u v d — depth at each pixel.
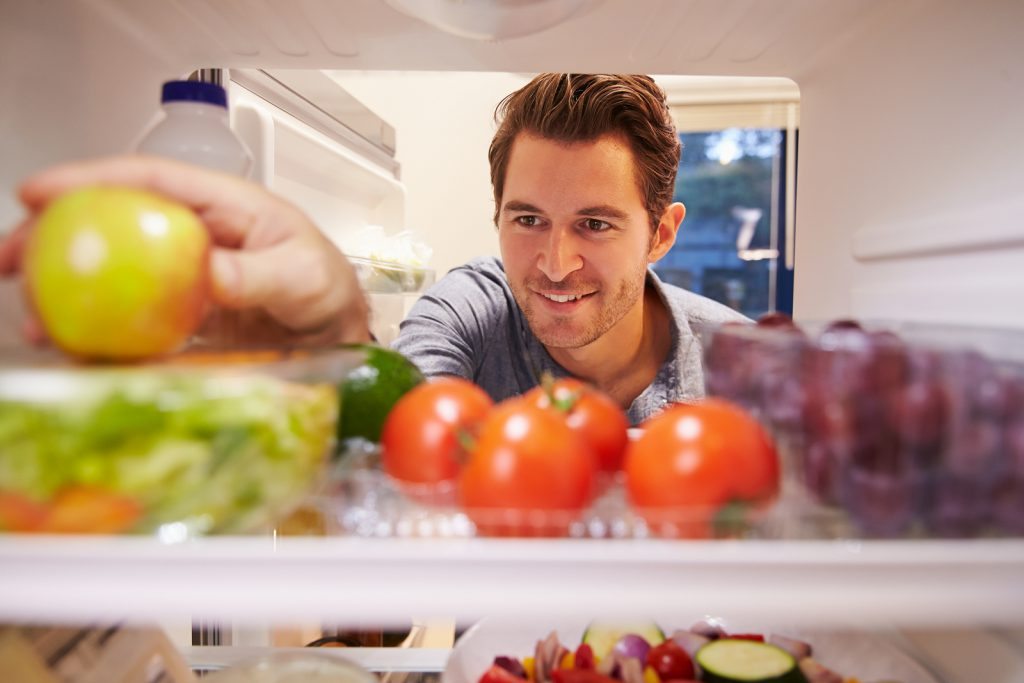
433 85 2.01
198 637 0.93
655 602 0.31
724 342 0.48
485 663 0.57
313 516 0.47
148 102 0.66
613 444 0.45
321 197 1.24
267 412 0.35
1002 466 0.36
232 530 0.36
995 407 0.36
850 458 0.38
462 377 1.12
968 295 0.52
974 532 0.37
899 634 0.58
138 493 0.33
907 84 0.61
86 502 0.32
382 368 0.49
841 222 0.73
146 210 0.34
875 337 0.40
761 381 0.43
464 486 0.38
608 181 1.01
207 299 0.38
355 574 0.31
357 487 0.43
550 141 1.00
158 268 0.33
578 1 0.61
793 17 0.64
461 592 0.31
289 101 1.05
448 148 2.04
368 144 1.42
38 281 0.33
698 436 0.38
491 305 1.25
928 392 0.36
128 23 0.61
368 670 0.57
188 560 0.31
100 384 0.32
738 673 0.53
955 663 0.53
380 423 0.48
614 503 0.42
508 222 1.10
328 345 0.49
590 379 1.24
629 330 1.18
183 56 0.70
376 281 1.08
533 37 0.67
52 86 0.54
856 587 0.32
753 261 2.84
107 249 0.32
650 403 1.12
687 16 0.63
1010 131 0.48
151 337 0.34
